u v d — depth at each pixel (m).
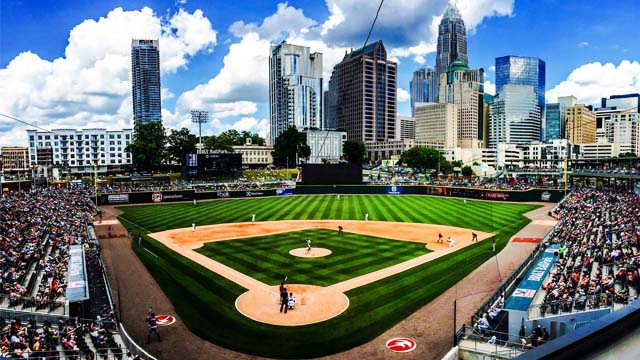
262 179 132.50
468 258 42.84
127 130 182.62
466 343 22.64
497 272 38.00
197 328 27.16
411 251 45.88
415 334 25.92
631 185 93.88
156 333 25.84
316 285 34.72
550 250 36.56
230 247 48.38
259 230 58.97
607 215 51.91
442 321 27.62
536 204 86.50
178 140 141.75
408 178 137.38
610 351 3.77
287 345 24.83
